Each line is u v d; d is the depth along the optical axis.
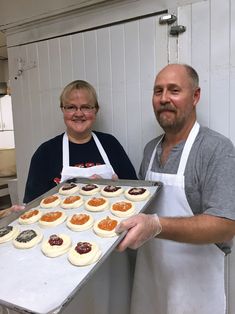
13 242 0.92
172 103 1.02
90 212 1.11
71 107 1.31
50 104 1.82
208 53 1.28
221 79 1.27
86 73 1.66
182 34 1.33
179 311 1.14
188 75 1.02
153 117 1.47
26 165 2.00
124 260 1.36
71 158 1.36
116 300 1.35
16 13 1.83
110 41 1.55
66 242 0.89
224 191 0.89
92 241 0.90
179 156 1.07
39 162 1.35
